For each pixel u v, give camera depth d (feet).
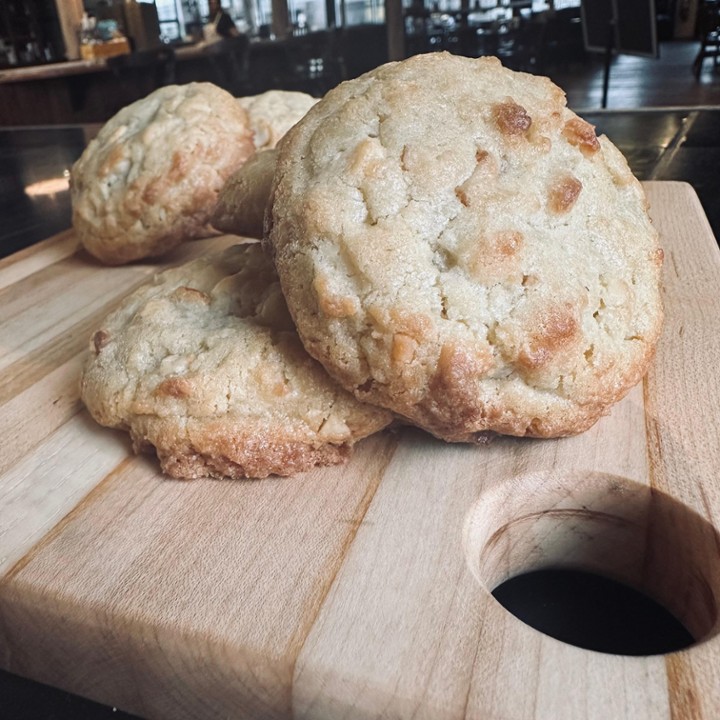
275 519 0.48
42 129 1.68
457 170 0.50
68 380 0.66
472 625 0.39
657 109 1.37
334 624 0.39
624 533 0.51
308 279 0.49
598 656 0.37
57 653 0.43
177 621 0.40
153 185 0.85
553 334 0.47
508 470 0.51
